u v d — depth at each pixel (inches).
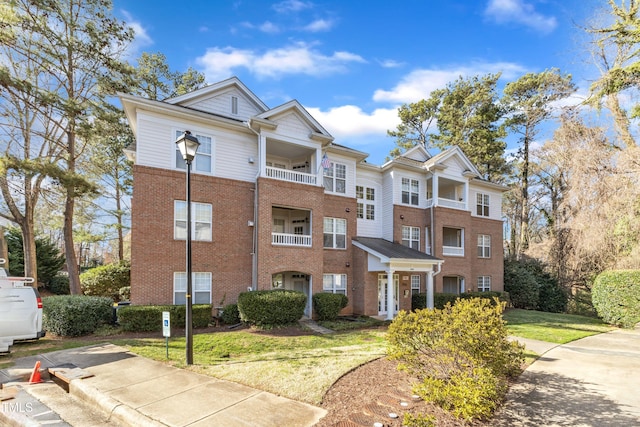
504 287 1060.5
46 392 257.9
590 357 400.8
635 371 338.3
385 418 205.0
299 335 481.1
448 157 904.3
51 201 809.5
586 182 775.1
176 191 557.6
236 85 681.6
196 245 564.7
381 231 857.5
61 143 732.7
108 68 716.7
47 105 631.2
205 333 473.4
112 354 352.8
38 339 420.5
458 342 247.4
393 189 844.6
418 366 265.0
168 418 205.2
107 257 1651.1
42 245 926.4
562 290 989.2
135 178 526.3
